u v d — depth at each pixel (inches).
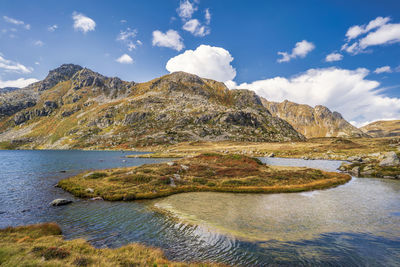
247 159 2516.0
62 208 1069.8
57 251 521.3
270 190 1473.9
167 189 1438.2
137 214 971.3
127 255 557.0
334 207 1093.1
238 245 666.8
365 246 664.4
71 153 7091.5
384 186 1706.4
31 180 1899.6
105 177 1790.1
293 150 6117.1
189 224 845.8
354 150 5536.4
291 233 759.1
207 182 1643.7
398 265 557.6
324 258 589.0
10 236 685.9
